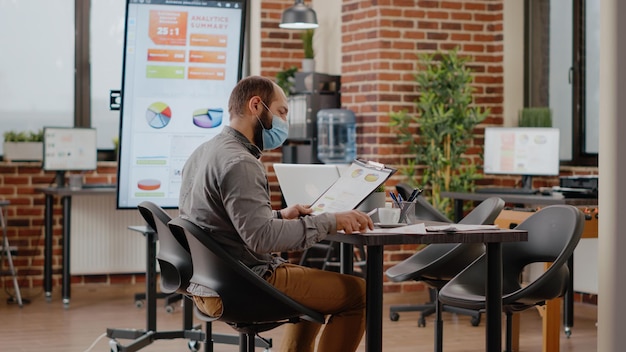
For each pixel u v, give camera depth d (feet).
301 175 15.07
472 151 27.27
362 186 12.49
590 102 25.64
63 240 24.76
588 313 23.90
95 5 27.78
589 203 21.47
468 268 13.88
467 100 25.67
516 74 27.20
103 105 27.96
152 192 18.08
